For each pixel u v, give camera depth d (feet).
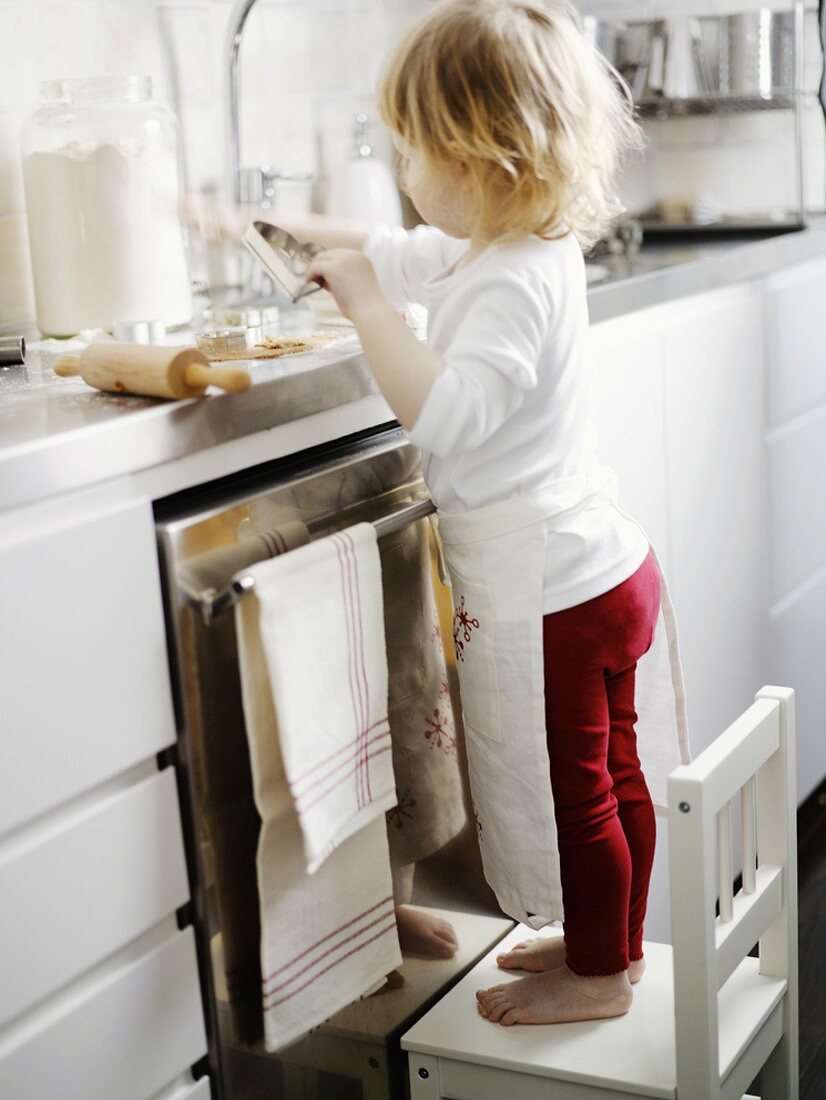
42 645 3.30
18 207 5.45
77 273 5.09
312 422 4.18
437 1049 4.40
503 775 4.39
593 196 4.17
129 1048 3.69
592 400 5.46
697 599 6.55
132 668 3.56
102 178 5.03
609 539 4.34
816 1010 6.10
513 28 3.93
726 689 6.89
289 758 3.71
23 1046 3.38
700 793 3.92
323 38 6.98
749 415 6.98
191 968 3.88
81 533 3.38
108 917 3.58
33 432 3.38
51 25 5.48
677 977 4.04
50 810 3.41
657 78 8.27
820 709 8.10
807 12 8.54
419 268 4.84
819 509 8.01
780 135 8.76
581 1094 4.25
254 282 6.55
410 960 4.65
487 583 4.26
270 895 3.89
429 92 3.94
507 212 4.02
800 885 7.16
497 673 4.30
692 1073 4.07
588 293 5.45
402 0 7.51
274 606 3.68
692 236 8.49
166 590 3.67
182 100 6.16
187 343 4.93
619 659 4.39
